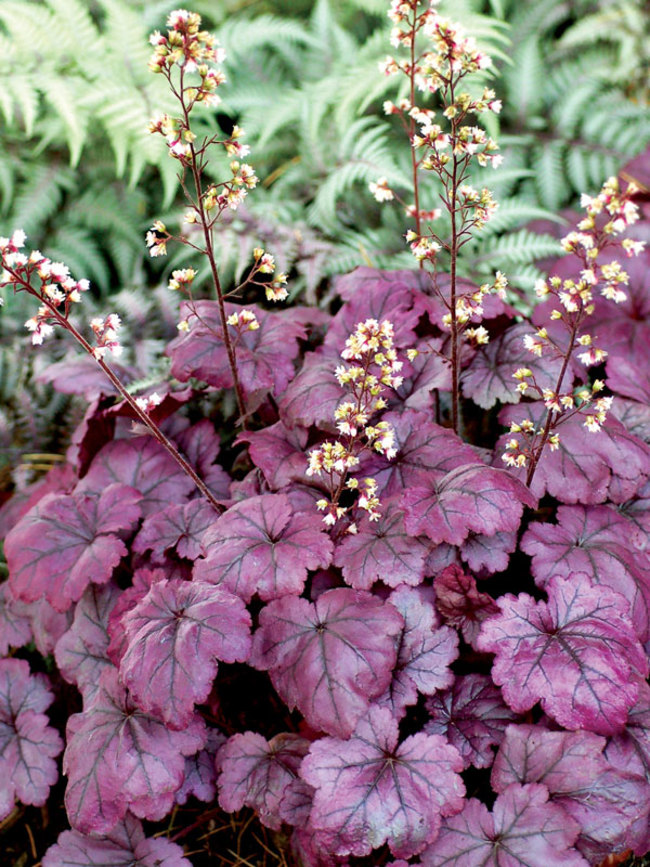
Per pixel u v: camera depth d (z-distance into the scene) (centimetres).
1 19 99
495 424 79
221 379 69
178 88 93
